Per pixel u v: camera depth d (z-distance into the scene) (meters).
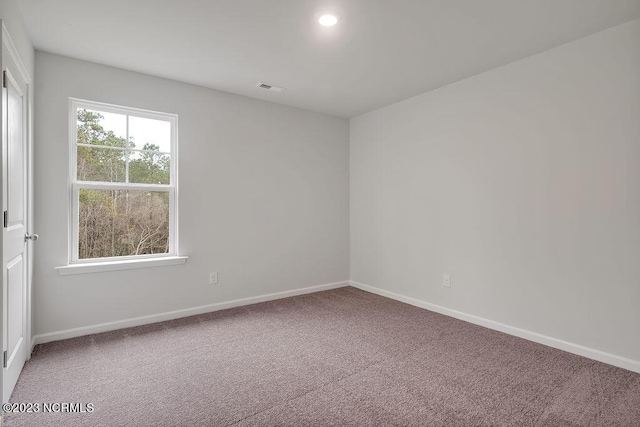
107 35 2.47
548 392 2.01
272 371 2.27
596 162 2.42
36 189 2.67
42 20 2.26
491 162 3.06
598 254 2.42
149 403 1.90
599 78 2.40
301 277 4.27
